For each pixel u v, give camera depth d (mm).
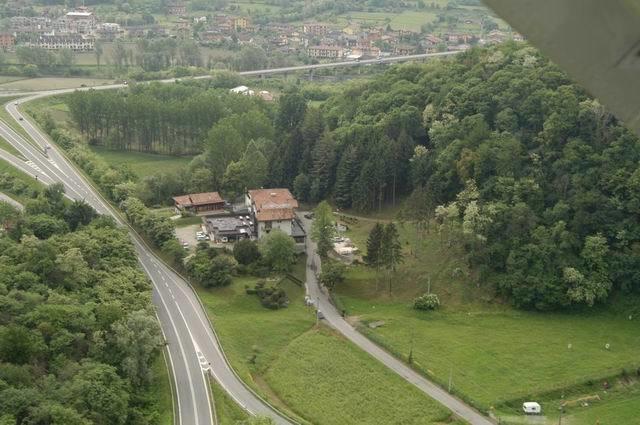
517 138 150625
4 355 82625
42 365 85562
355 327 123000
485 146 146625
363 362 111625
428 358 112562
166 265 140750
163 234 145375
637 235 129750
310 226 162125
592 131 143625
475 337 119500
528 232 134125
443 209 142500
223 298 129375
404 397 102688
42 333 89125
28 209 139250
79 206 140625
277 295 130250
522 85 159125
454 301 130375
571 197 136625
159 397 95375
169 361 106375
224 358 108438
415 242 147000
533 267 128875
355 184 163750
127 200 158250
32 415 73750
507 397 102375
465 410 99562
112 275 117188
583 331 121125
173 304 125188
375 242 133750
